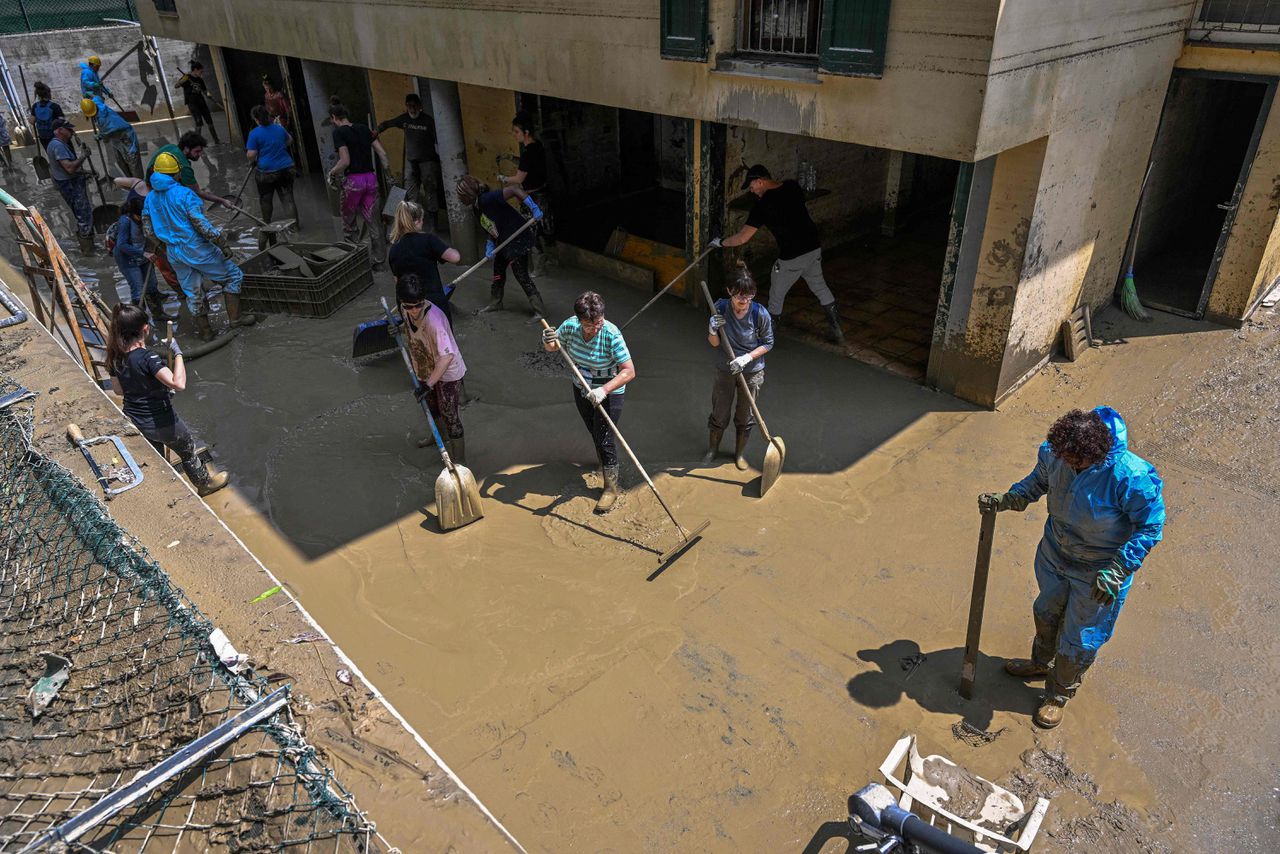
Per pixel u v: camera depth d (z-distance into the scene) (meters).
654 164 12.89
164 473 3.92
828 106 6.02
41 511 3.64
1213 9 7.20
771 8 6.43
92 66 14.38
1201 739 4.11
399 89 11.69
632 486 6.04
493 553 5.37
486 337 8.23
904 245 10.40
